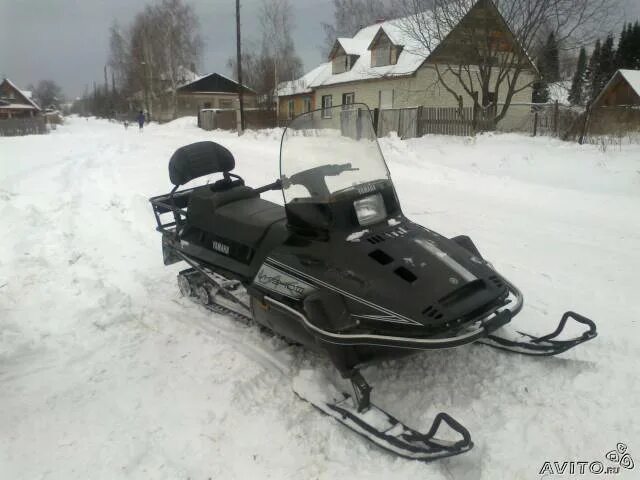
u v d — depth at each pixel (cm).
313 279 304
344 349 281
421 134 1802
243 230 370
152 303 449
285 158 344
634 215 702
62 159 1498
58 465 262
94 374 344
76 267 538
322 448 266
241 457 263
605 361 325
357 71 2848
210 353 363
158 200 471
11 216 729
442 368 325
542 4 1553
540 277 477
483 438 265
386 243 304
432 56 1783
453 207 759
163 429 286
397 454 250
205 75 5197
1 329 402
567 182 1000
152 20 4725
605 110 1480
